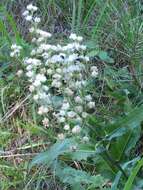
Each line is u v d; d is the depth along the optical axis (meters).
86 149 0.29
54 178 0.32
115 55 0.41
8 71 0.41
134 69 0.39
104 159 0.30
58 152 0.29
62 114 0.30
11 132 0.37
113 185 0.29
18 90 0.39
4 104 0.39
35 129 0.33
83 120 0.31
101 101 0.38
